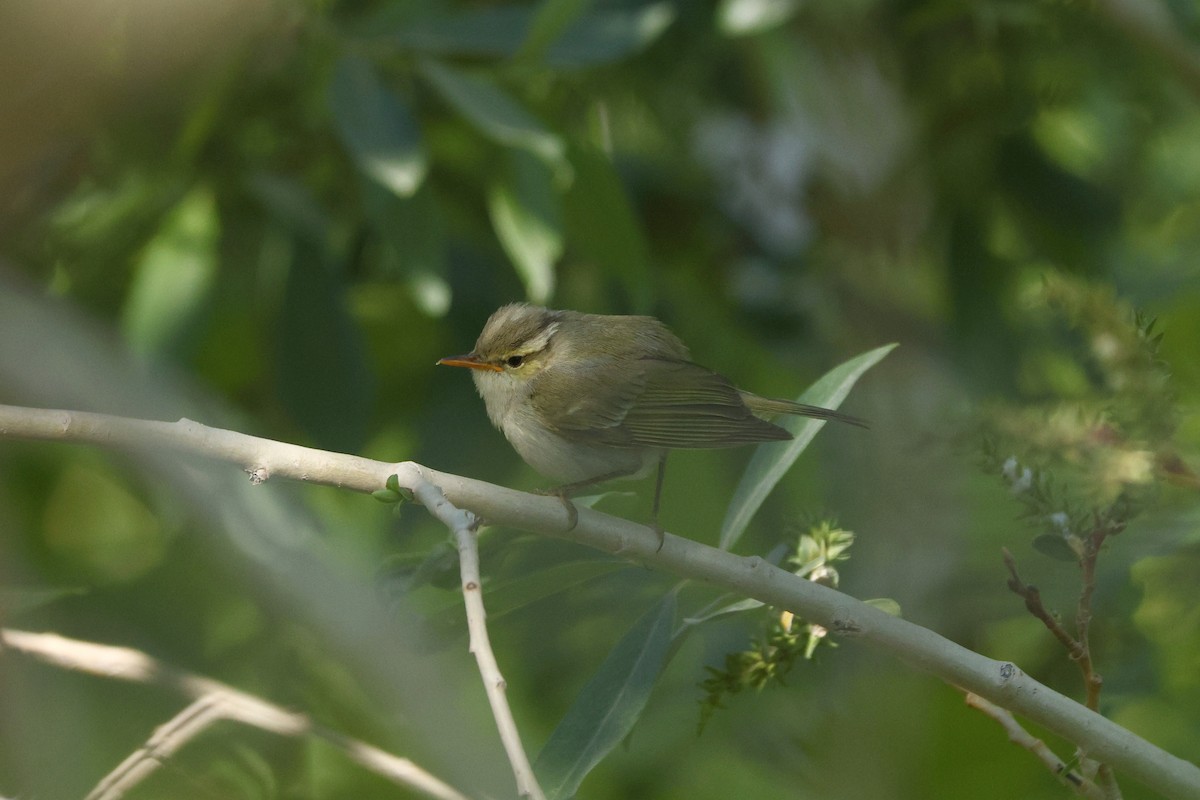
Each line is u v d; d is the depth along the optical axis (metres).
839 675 10.36
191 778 9.27
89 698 9.71
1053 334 12.97
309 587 9.59
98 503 13.13
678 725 11.07
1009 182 13.29
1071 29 13.01
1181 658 10.38
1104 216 13.32
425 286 10.38
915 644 6.82
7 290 10.66
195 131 10.27
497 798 8.38
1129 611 9.72
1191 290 13.71
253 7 9.98
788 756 10.78
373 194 10.45
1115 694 10.13
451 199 12.34
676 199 13.72
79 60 9.48
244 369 12.72
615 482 10.96
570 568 7.60
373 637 8.90
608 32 10.75
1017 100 13.26
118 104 10.24
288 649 10.71
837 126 13.30
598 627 11.05
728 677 7.31
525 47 10.15
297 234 11.13
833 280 13.80
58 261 11.53
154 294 10.73
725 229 13.77
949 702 10.09
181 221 10.96
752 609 7.39
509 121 9.77
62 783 9.09
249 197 11.55
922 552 10.85
